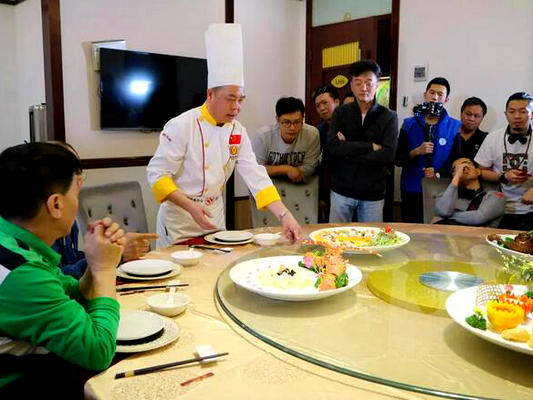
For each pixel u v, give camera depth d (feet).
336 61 16.42
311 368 3.35
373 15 15.14
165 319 4.15
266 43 16.60
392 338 3.74
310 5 16.99
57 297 3.37
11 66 17.63
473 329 3.56
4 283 3.29
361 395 3.03
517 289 4.41
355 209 11.78
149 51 12.73
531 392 3.02
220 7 14.11
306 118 17.57
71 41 11.25
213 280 5.26
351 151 10.94
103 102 11.83
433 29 13.62
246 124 16.44
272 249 6.28
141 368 3.42
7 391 3.51
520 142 10.43
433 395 3.00
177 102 13.42
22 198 3.44
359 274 4.88
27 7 16.42
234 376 3.29
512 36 12.30
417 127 12.43
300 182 11.05
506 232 7.43
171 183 7.18
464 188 9.99
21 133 18.10
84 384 3.31
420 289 4.73
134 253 5.84
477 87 13.05
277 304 4.45
